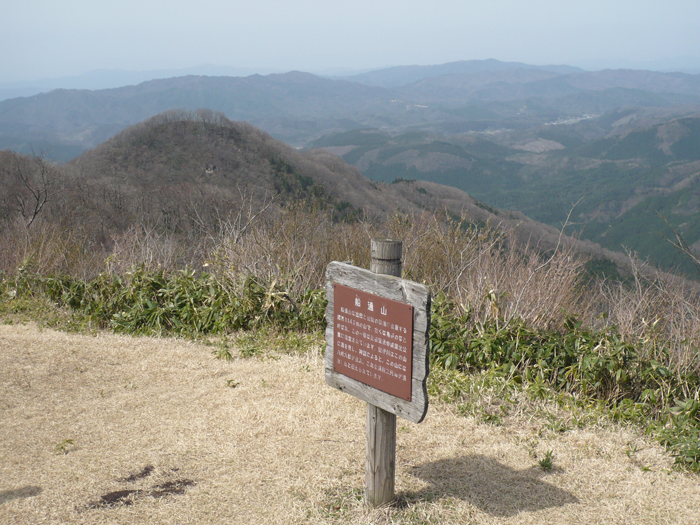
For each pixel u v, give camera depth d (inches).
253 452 153.9
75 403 184.7
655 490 139.5
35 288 334.3
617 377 192.7
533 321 237.8
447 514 127.5
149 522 123.8
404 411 114.3
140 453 152.6
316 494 134.3
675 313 217.2
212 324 277.0
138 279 304.2
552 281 244.4
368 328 120.6
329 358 132.4
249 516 126.6
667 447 160.9
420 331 109.2
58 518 124.3
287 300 282.8
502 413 180.7
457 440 162.9
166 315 281.3
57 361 220.7
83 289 317.7
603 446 161.2
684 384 191.9
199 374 212.8
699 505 133.5
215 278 304.7
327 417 174.7
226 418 173.8
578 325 232.8
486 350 216.2
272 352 243.3
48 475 141.1
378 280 117.0
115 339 256.5
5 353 225.1
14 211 885.8
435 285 294.2
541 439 164.7
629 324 215.3
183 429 166.9
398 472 145.1
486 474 145.0
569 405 187.6
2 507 127.3
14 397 187.3
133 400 187.8
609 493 138.2
